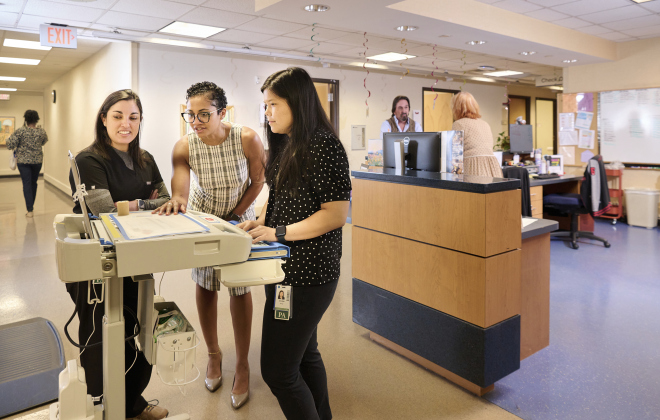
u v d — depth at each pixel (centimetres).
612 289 392
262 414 214
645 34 641
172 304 140
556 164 638
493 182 213
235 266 122
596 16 555
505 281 221
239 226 142
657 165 668
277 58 773
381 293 272
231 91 737
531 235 243
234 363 265
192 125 205
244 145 221
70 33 555
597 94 718
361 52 764
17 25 546
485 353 216
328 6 420
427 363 256
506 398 227
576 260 488
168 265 110
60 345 268
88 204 169
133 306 178
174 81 677
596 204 525
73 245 100
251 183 235
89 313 173
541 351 279
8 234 602
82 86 855
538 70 984
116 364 125
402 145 287
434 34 525
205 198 227
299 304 153
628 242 568
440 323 236
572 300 366
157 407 202
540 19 568
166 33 607
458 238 222
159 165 675
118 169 182
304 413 161
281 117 154
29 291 380
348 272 450
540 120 1347
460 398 227
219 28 582
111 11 494
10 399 216
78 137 908
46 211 789
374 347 284
